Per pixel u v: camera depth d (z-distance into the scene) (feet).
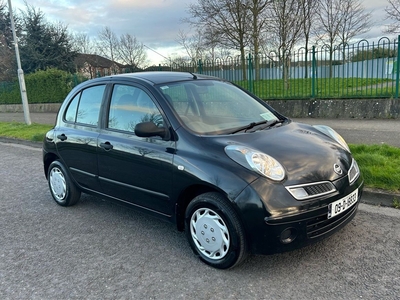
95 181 14.70
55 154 16.75
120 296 9.80
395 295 9.01
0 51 108.27
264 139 11.25
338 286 9.53
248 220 9.62
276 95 40.50
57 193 17.33
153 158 11.80
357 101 34.65
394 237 11.91
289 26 53.47
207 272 10.66
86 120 15.29
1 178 23.39
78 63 131.23
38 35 112.27
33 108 76.48
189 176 10.70
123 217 15.49
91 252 12.44
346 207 10.50
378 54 34.01
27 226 15.14
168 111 11.94
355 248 11.38
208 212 10.73
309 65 38.52
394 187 14.80
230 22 69.00
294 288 9.59
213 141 10.91
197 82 14.03
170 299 9.51
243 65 42.83
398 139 24.06
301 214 9.53
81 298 9.84
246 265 10.85
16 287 10.58
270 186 9.59
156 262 11.48
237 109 13.46
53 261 12.00
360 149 20.15
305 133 12.34
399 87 33.37
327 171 10.35
